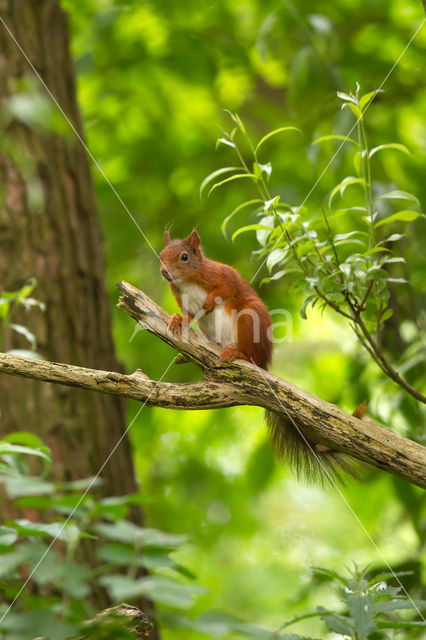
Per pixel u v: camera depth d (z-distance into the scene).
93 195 10.22
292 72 12.07
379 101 12.91
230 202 14.72
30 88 9.10
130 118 15.73
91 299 9.72
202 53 14.62
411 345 10.85
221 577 16.19
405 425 10.88
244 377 6.15
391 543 12.59
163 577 3.75
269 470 12.50
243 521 16.38
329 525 16.61
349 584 4.66
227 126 15.25
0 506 8.25
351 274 6.22
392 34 13.48
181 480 16.19
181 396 6.06
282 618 14.65
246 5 14.84
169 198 15.47
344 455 7.18
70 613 4.31
